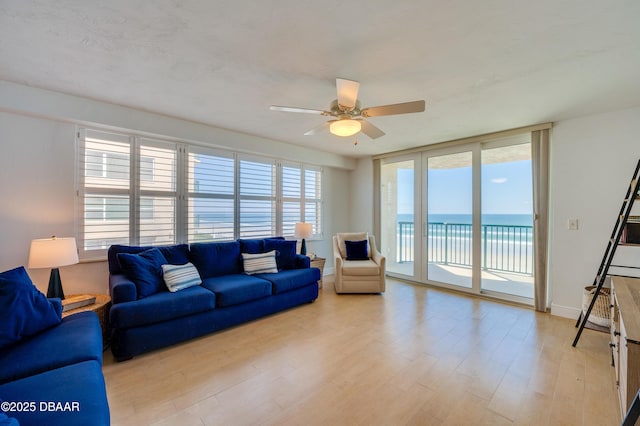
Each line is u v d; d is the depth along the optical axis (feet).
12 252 8.23
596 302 8.62
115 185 9.92
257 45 5.90
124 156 10.09
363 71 6.92
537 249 11.08
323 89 8.04
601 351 7.88
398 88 7.84
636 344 4.38
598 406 5.67
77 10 4.84
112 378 6.61
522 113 9.78
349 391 6.15
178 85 7.84
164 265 9.26
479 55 6.19
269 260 11.78
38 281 8.61
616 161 9.46
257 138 13.10
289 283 11.03
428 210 14.96
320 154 16.10
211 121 10.96
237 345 8.30
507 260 16.02
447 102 8.81
